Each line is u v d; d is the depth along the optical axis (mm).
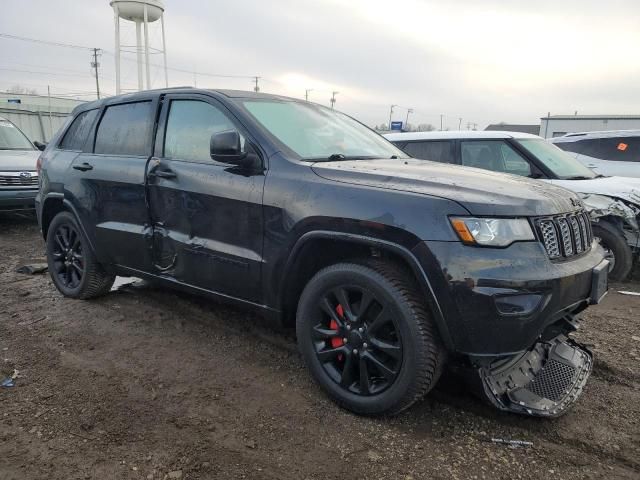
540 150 6355
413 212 2572
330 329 3006
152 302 4660
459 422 2871
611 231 5660
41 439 2594
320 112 4039
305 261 3053
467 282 2436
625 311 4805
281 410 2926
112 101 4379
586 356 3314
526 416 2918
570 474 2455
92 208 4262
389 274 2697
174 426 2738
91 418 2785
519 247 2508
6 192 8023
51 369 3344
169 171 3619
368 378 2826
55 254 4863
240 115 3367
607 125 35000
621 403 3111
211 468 2420
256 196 3121
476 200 2537
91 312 4406
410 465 2486
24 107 24250
